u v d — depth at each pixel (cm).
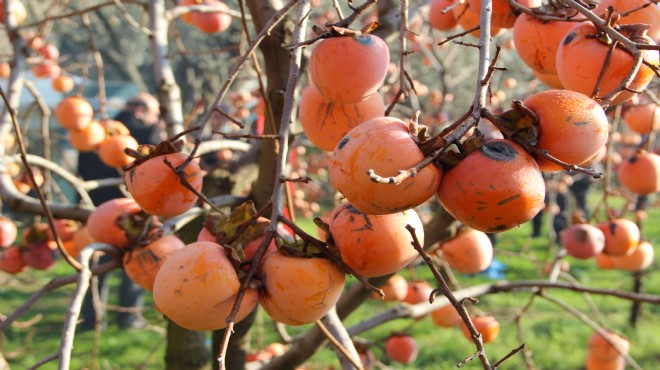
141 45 902
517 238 729
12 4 205
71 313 124
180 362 175
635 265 216
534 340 452
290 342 215
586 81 110
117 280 613
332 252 107
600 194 888
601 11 117
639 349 432
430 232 166
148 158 122
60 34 798
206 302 103
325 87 118
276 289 105
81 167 375
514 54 542
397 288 203
